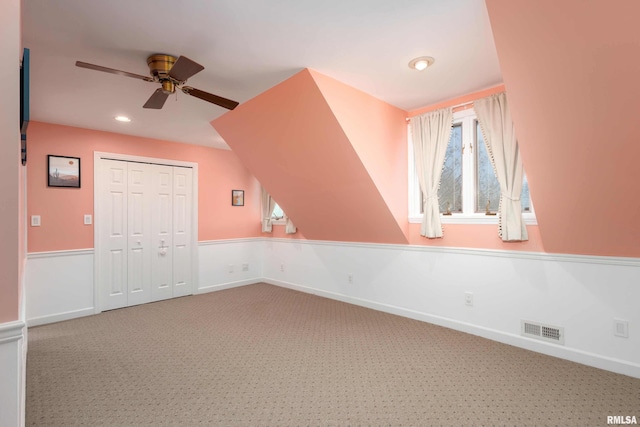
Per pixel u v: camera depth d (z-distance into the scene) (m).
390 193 3.41
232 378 2.35
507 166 2.85
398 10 1.84
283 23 1.95
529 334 2.83
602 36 1.57
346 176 3.36
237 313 3.92
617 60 1.63
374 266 4.07
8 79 1.05
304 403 2.04
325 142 3.12
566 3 1.52
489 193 3.13
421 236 3.58
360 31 2.05
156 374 2.41
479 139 3.19
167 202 4.66
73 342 3.02
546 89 1.92
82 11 1.80
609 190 2.17
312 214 4.32
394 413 1.93
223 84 2.81
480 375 2.37
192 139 4.59
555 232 2.61
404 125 3.60
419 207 3.67
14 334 1.12
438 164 3.30
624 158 2.00
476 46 2.24
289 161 3.64
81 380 2.32
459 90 3.01
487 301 3.08
